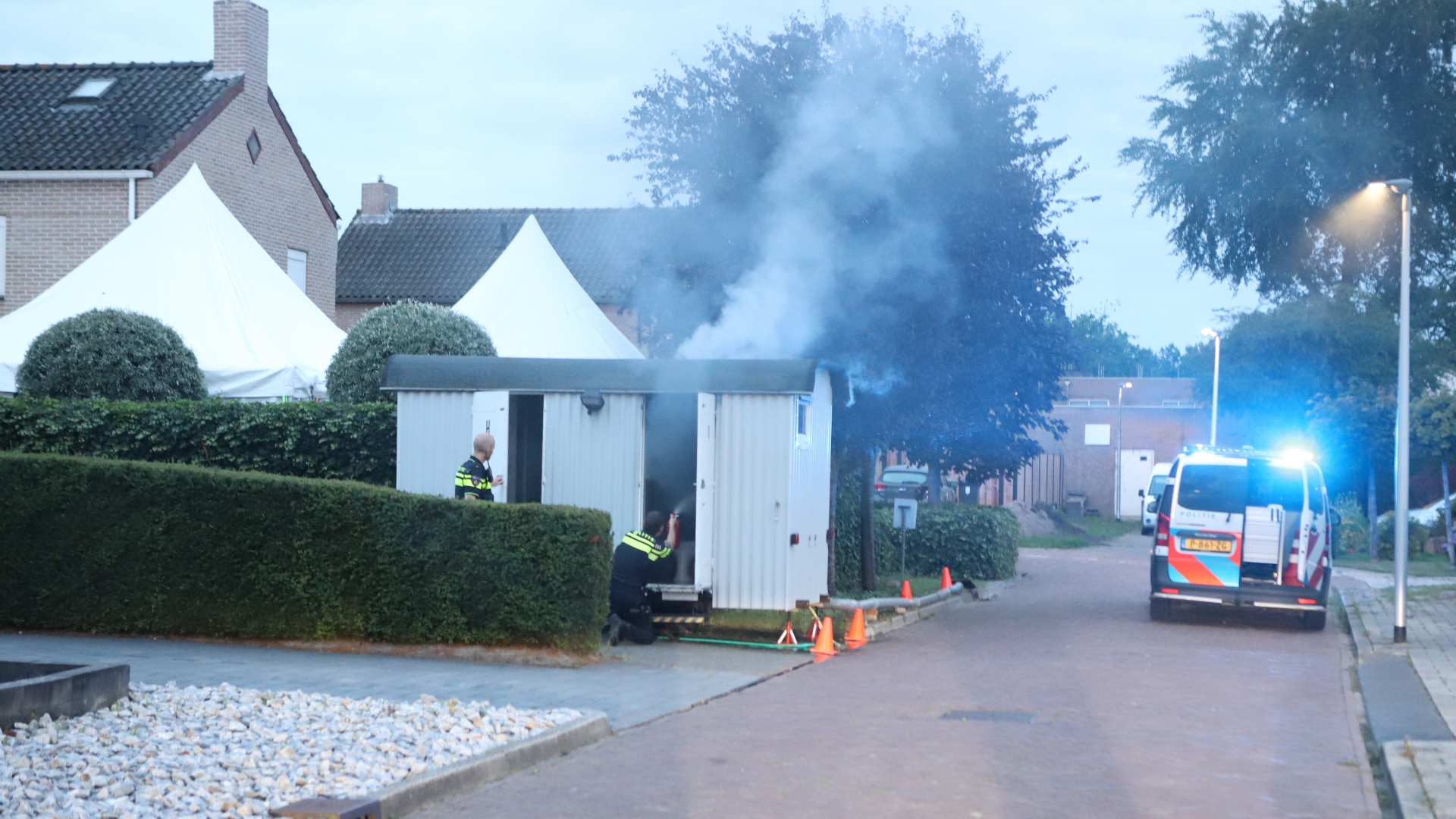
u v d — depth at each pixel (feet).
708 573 42.14
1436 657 41.73
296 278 101.50
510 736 25.14
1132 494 178.50
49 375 53.16
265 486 37.88
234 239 66.64
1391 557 102.68
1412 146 117.08
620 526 43.09
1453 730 28.55
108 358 53.26
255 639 37.99
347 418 48.52
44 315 60.13
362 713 26.63
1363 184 115.03
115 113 89.81
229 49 93.91
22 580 39.01
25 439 49.01
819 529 46.44
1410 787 22.86
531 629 36.50
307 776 21.36
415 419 44.80
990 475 73.05
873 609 51.85
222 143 90.94
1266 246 123.34
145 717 25.31
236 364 58.49
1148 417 178.40
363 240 139.54
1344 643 49.52
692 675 35.55
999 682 36.47
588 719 27.02
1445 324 119.65
